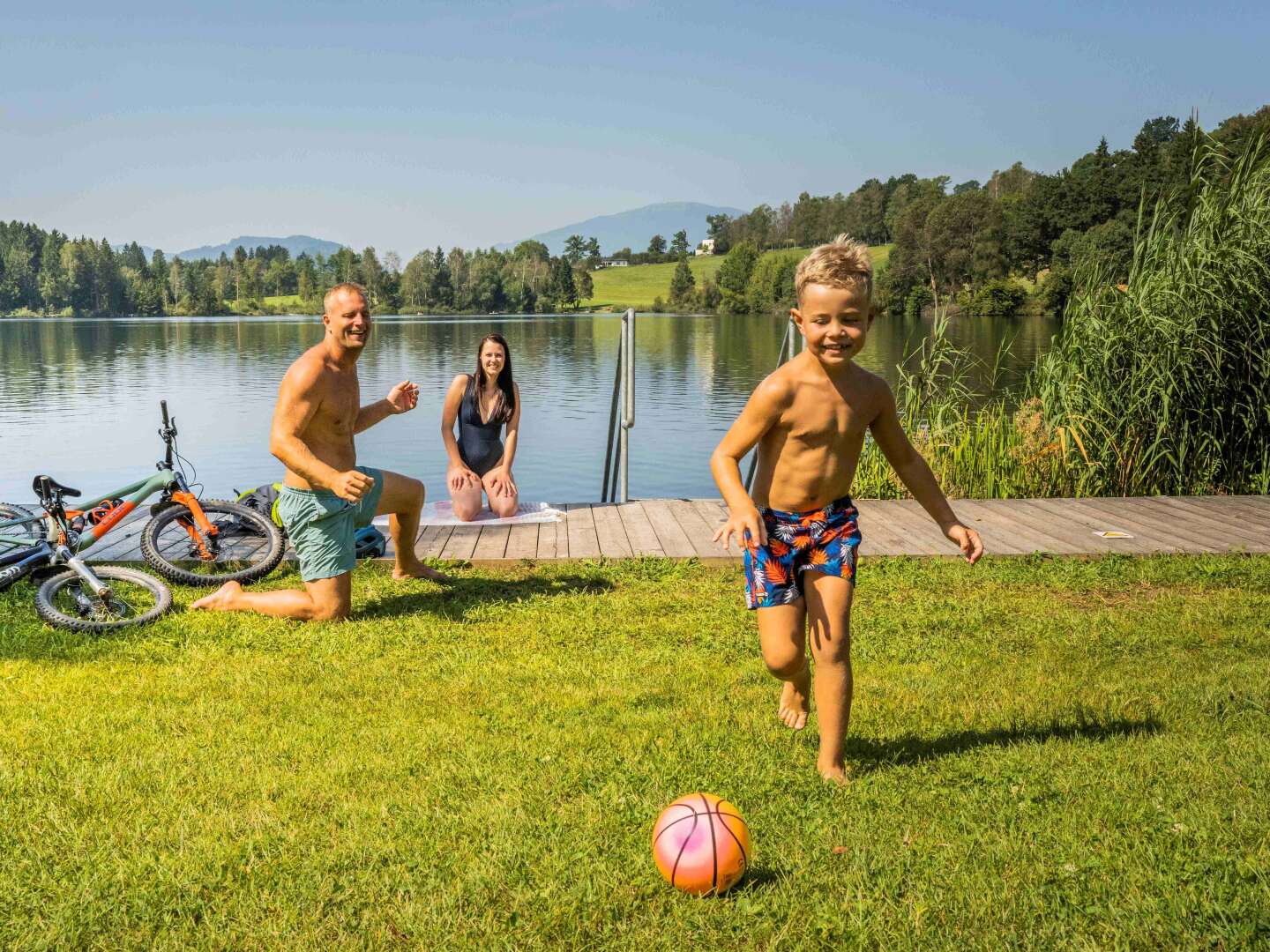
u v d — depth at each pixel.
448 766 3.74
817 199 159.00
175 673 4.93
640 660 5.21
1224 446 10.01
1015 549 7.63
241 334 61.22
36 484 6.32
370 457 15.74
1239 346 9.73
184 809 3.39
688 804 2.96
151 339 54.00
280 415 5.66
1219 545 7.76
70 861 3.05
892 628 5.80
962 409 10.74
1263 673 4.85
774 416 3.50
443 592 6.56
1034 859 3.00
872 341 38.47
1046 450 10.05
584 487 13.55
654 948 2.62
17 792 3.53
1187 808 3.31
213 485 13.44
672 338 50.88
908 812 3.34
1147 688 4.70
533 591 6.59
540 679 4.88
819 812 3.34
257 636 5.59
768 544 3.65
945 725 4.26
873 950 2.60
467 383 8.68
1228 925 2.62
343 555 5.88
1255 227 9.66
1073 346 10.34
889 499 9.70
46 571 6.34
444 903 2.79
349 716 4.36
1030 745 3.95
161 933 2.69
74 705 4.46
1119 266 10.72
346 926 2.72
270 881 2.93
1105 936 2.60
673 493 13.14
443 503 9.34
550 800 3.44
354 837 3.17
